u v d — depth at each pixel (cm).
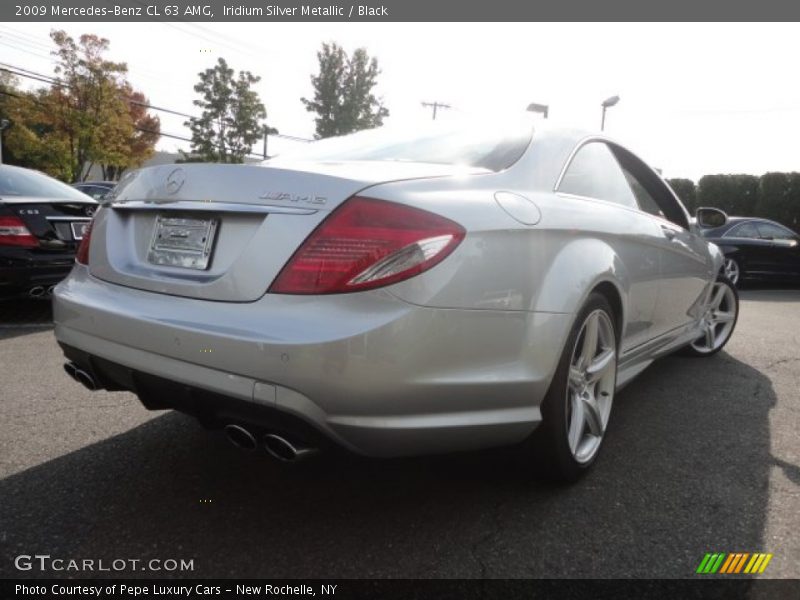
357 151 246
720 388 358
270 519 198
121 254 209
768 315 686
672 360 431
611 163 286
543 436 208
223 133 2862
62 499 208
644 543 188
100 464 235
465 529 194
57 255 475
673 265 317
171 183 196
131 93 3428
